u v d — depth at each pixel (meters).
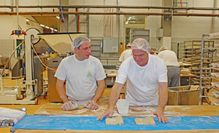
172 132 1.81
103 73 2.83
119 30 10.55
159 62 2.44
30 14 9.62
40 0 10.40
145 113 2.29
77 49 2.65
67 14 9.99
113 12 10.12
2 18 10.48
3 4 10.35
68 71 2.73
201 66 5.00
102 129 1.85
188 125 1.96
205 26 10.82
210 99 4.73
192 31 10.81
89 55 2.74
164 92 2.39
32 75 6.32
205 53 5.77
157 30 10.59
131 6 10.05
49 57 6.26
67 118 2.13
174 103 3.57
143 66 2.43
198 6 10.70
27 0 10.35
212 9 10.16
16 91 6.08
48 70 5.96
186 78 6.66
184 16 10.61
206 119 2.12
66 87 2.80
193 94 3.70
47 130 1.83
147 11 10.48
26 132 1.81
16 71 7.22
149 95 2.57
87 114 2.27
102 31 10.56
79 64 2.72
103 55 9.84
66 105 2.45
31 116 2.19
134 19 10.58
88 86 2.76
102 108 2.49
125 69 2.44
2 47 10.66
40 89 6.66
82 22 10.53
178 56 10.58
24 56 6.53
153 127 1.89
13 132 1.84
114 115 2.20
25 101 5.89
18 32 5.84
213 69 4.96
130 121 2.04
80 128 1.87
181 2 10.38
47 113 2.30
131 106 2.56
